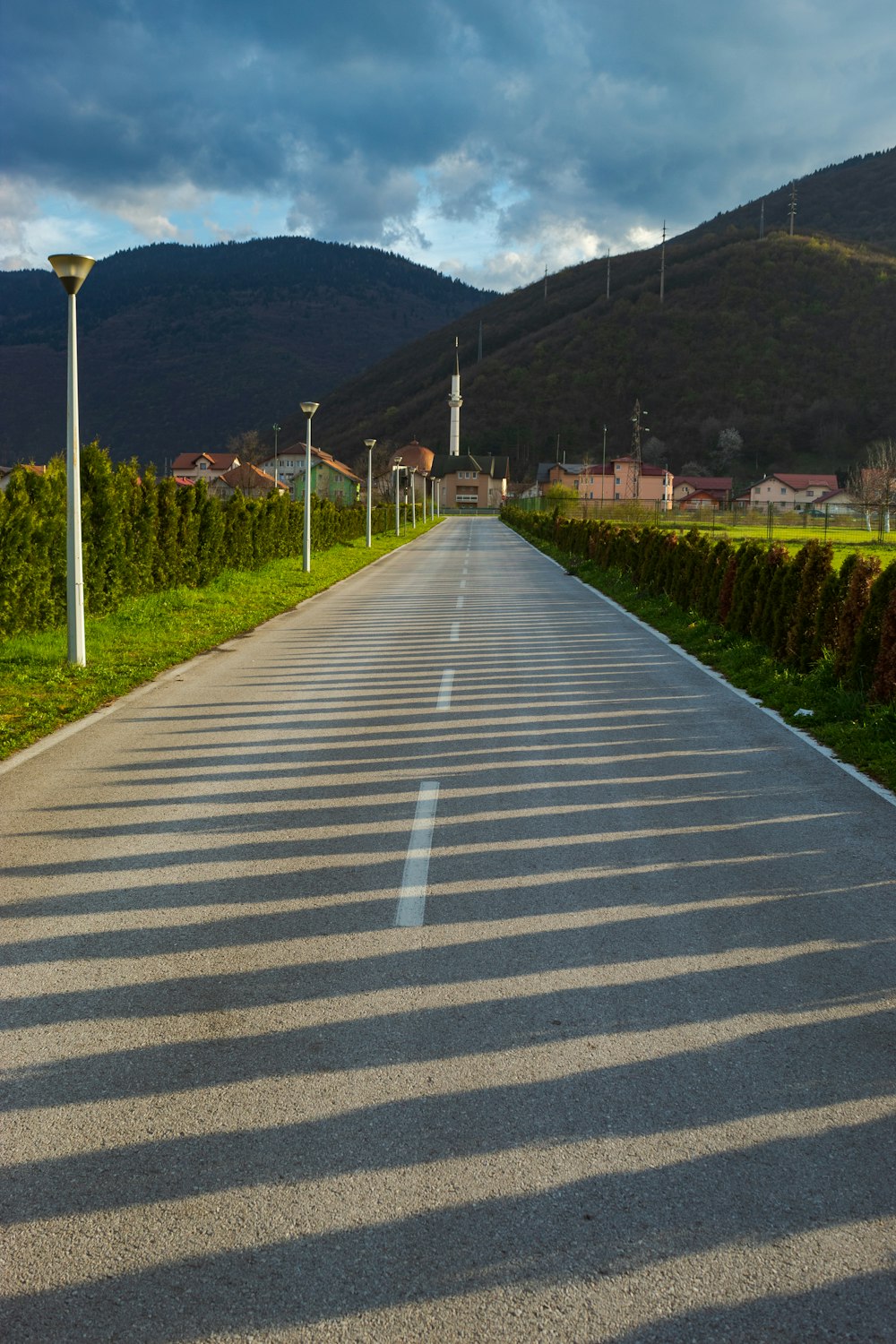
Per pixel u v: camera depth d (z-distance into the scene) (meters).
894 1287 2.52
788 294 153.38
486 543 51.62
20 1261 2.59
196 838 6.02
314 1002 3.97
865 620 9.91
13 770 7.61
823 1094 3.36
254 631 16.23
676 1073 3.49
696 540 19.05
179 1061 3.54
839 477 118.00
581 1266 2.58
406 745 8.45
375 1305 2.45
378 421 171.75
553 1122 3.19
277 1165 2.97
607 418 147.25
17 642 12.91
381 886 5.23
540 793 7.02
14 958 4.37
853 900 5.08
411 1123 3.18
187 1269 2.56
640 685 11.42
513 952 4.45
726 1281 2.54
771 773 7.57
